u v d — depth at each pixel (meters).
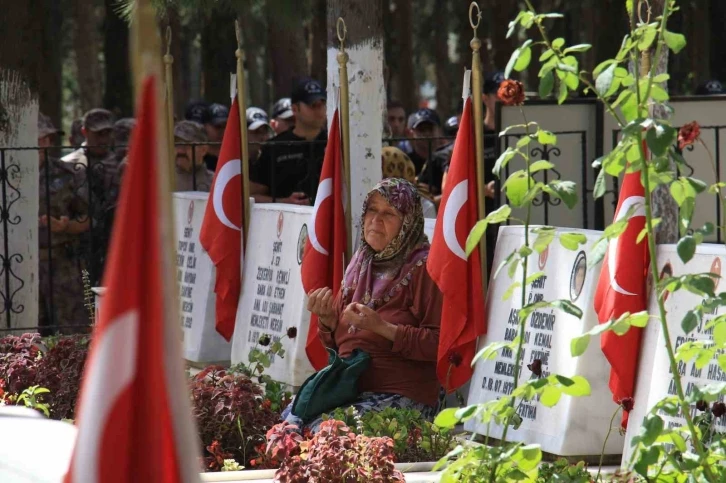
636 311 10.11
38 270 19.14
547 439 10.82
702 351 7.98
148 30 4.58
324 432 9.79
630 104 8.12
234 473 10.29
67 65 54.12
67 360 13.43
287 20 21.25
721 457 7.62
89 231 18.72
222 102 35.19
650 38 8.00
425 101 57.38
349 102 14.95
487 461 8.16
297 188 19.72
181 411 4.68
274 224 15.52
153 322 4.58
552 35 36.25
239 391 11.55
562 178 17.70
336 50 15.13
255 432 11.39
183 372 4.69
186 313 17.17
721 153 17.80
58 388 13.20
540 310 11.26
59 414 12.84
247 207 16.20
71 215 20.27
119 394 4.52
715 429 9.33
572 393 8.08
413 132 22.89
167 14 17.59
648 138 7.44
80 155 20.94
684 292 9.78
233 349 15.93
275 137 19.89
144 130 4.58
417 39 44.84
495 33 35.34
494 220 8.51
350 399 11.84
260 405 11.80
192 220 17.45
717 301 7.52
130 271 4.55
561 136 17.61
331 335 12.81
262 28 38.66
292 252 14.97
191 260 17.27
